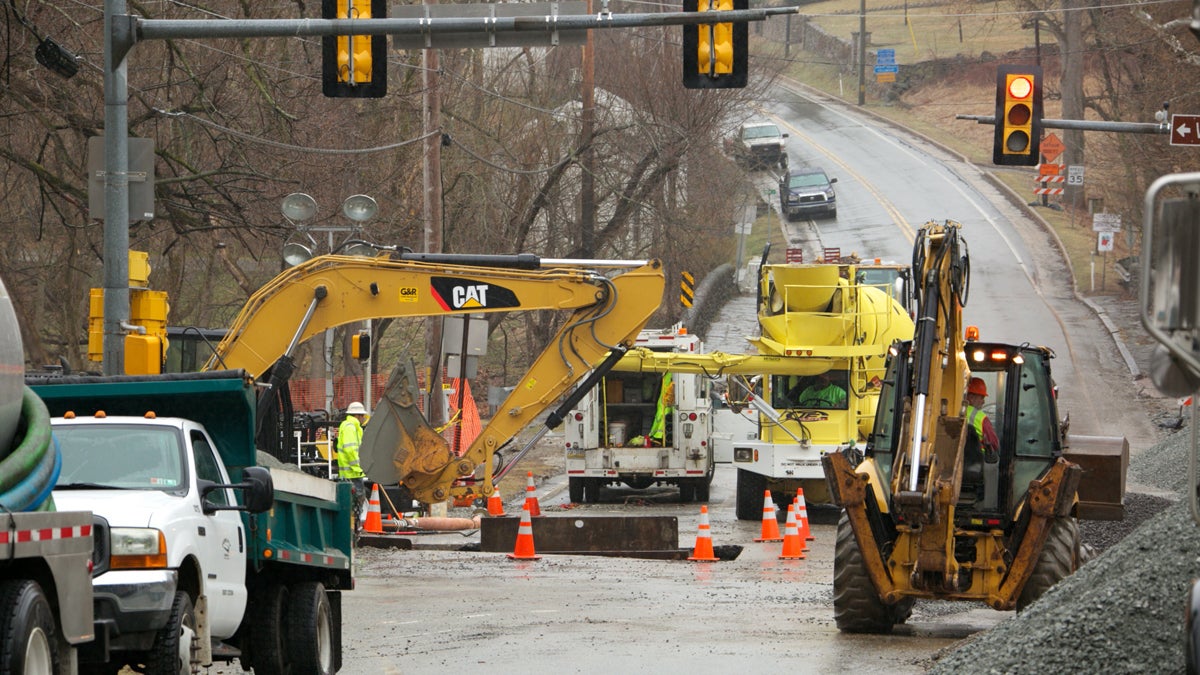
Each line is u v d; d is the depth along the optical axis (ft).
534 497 268.00
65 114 241.35
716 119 459.73
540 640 134.51
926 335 127.85
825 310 262.47
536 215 425.69
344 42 163.53
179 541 93.61
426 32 159.94
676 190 491.72
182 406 110.83
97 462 100.89
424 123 292.61
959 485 127.95
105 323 171.22
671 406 294.05
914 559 133.18
